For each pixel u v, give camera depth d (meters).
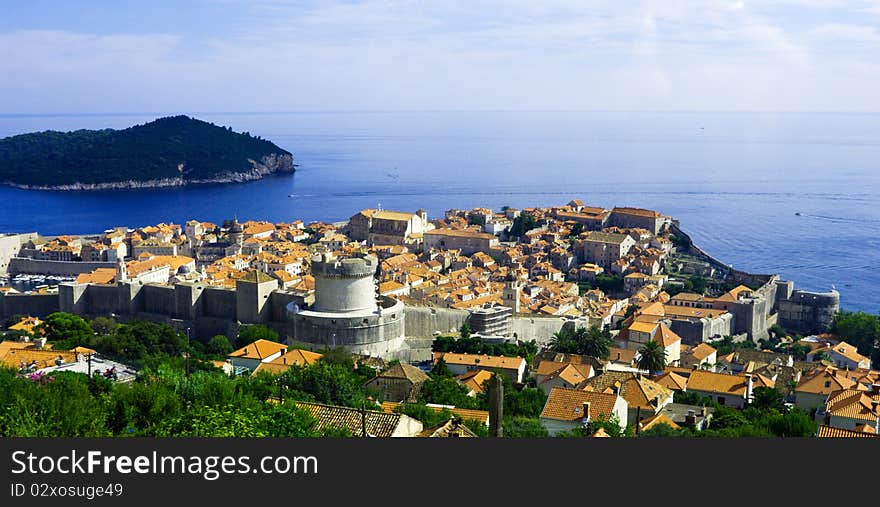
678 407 166.75
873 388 174.75
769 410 165.12
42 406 89.88
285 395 124.75
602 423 126.69
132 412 96.38
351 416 101.25
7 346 182.75
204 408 95.00
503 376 195.12
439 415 123.69
